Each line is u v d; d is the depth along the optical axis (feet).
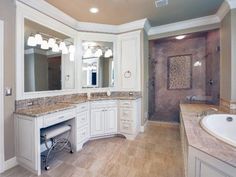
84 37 11.44
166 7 9.03
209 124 6.29
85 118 9.18
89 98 10.27
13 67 6.82
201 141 4.22
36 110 6.85
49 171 6.42
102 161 7.25
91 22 11.19
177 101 14.34
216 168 3.37
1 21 6.32
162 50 14.73
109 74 12.06
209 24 10.56
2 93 6.38
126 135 10.30
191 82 13.80
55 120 6.93
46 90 8.74
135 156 7.75
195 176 3.92
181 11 9.55
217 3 8.61
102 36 11.81
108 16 10.18
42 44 8.52
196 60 13.55
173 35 11.87
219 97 10.50
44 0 7.99
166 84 14.73
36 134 6.12
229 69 8.52
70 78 10.61
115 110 10.58
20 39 7.11
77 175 6.15
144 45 11.60
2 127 6.39
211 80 11.96
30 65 7.75
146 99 12.79
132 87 11.62
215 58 11.23
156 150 8.44
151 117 14.49
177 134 11.07
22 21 7.20
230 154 3.45
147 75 12.92
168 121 13.61
